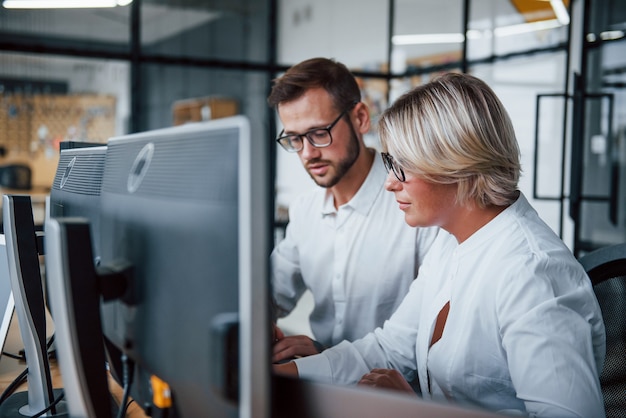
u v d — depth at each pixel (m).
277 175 6.38
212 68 6.34
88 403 0.80
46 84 6.24
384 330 1.47
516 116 5.35
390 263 1.79
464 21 5.70
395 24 6.33
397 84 6.39
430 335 1.23
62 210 1.25
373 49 6.54
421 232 1.77
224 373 0.65
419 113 1.10
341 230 1.83
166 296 0.75
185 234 0.71
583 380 0.94
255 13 6.88
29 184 6.32
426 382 1.25
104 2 6.03
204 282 0.68
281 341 1.55
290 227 1.98
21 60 6.17
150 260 0.78
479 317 1.10
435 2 5.93
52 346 1.59
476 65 5.67
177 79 6.81
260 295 0.64
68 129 6.34
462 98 1.09
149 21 6.77
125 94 6.24
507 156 1.11
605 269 1.39
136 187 0.83
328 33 7.00
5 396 1.32
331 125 1.69
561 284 1.05
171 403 0.80
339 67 1.72
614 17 4.59
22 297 1.20
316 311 1.95
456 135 1.08
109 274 0.82
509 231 1.12
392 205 1.80
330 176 1.73
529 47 5.18
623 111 4.61
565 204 4.74
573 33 4.81
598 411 0.94
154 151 0.81
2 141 6.21
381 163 1.82
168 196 0.75
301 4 6.85
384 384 1.08
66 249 0.78
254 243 0.63
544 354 0.96
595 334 1.04
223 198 0.66
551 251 1.07
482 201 1.13
